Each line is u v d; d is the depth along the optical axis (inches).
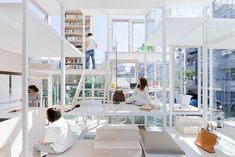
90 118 255.1
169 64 265.4
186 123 200.8
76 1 162.1
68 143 127.1
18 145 120.6
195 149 132.8
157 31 194.9
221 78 238.8
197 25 172.6
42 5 219.1
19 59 201.0
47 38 152.4
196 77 284.7
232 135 163.0
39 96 300.4
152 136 134.1
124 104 204.8
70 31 657.6
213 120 207.9
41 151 125.6
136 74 331.3
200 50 258.4
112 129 123.1
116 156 111.7
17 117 121.6
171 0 154.9
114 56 303.6
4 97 167.8
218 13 226.4
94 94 273.0
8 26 88.8
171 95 253.3
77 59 305.4
